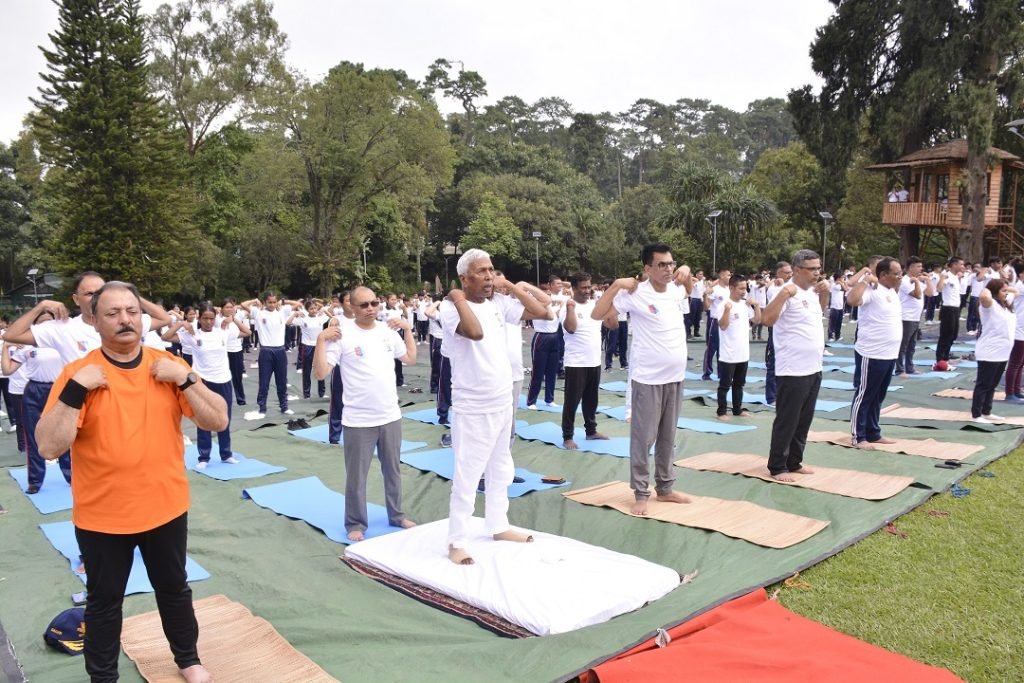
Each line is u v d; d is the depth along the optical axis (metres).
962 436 7.80
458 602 4.18
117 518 2.93
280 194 32.94
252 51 33.84
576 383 7.80
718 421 9.20
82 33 24.88
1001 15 24.28
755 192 35.53
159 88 33.75
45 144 25.30
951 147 27.12
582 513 5.70
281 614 4.14
